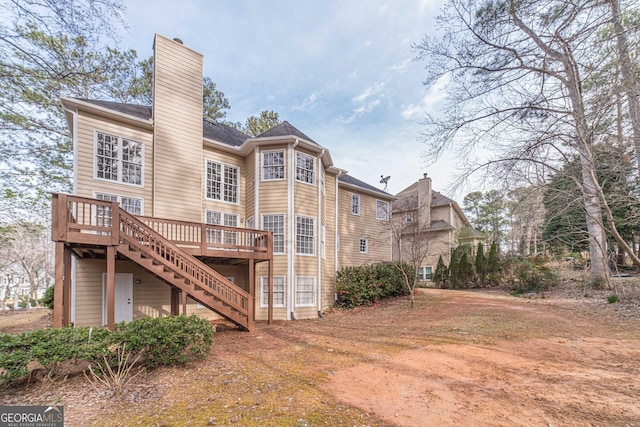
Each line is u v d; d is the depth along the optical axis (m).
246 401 4.19
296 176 12.84
